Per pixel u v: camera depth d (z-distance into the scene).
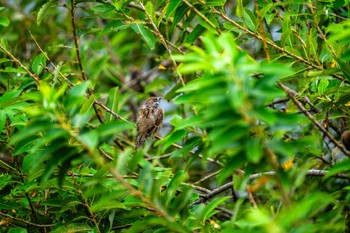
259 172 9.01
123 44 19.09
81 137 6.99
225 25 10.57
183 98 7.66
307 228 6.26
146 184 8.52
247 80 6.37
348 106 10.70
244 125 6.33
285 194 6.83
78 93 7.25
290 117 6.55
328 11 11.44
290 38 10.13
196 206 10.12
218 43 6.99
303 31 10.83
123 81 17.98
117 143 11.46
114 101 12.23
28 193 10.84
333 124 12.84
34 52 16.44
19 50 16.45
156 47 16.83
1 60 11.16
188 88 7.52
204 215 8.90
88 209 10.35
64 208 10.23
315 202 6.79
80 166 10.91
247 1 15.25
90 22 17.03
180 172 9.01
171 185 8.73
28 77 12.74
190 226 9.14
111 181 9.88
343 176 9.80
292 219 5.98
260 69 6.38
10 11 16.78
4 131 11.44
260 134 6.52
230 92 6.06
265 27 14.79
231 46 6.62
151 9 11.38
